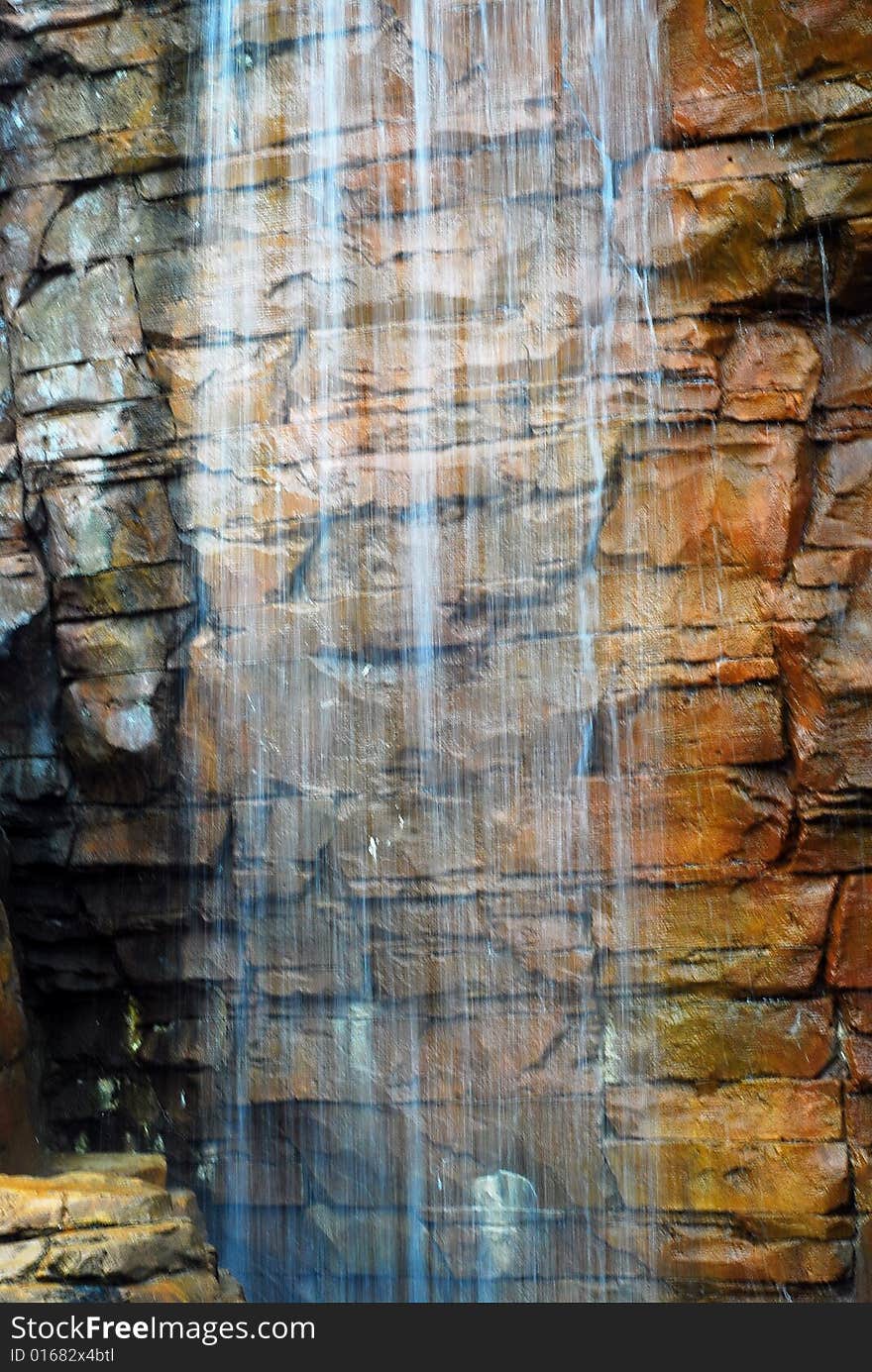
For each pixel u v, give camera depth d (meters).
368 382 6.70
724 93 6.43
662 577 6.34
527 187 6.64
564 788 6.36
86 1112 6.88
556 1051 6.25
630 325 6.47
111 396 6.96
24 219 7.18
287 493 6.73
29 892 7.02
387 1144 6.39
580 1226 6.13
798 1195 5.91
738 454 6.33
